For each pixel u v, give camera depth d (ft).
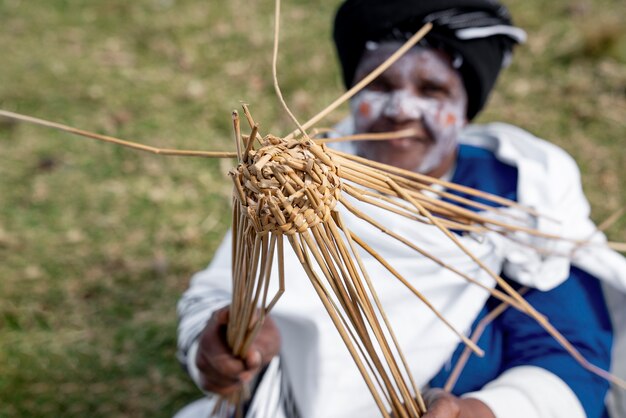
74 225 11.04
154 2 15.97
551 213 5.81
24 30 15.21
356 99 5.80
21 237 10.85
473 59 5.64
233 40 14.73
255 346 5.30
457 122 5.75
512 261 5.65
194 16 15.49
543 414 5.14
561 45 14.17
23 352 9.43
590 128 12.46
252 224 3.85
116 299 10.08
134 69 14.14
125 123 12.84
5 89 13.61
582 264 5.82
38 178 11.80
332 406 5.47
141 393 9.07
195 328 5.84
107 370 9.30
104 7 15.88
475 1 5.58
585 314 5.72
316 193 3.69
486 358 5.66
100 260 10.55
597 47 13.88
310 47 14.43
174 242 10.77
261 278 4.19
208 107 13.15
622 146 12.10
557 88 13.29
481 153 6.23
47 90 13.62
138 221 11.08
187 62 14.21
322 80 13.61
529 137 6.26
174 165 11.95
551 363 5.46
